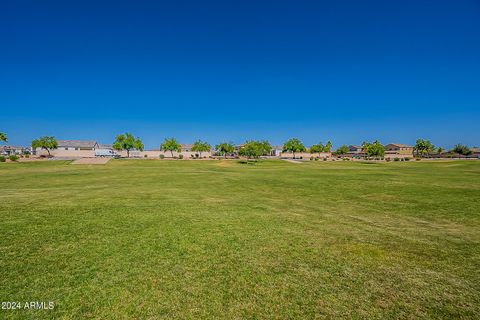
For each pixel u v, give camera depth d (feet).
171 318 15.19
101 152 374.43
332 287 18.76
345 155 490.90
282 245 26.73
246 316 15.47
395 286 18.99
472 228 33.63
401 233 31.19
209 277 19.90
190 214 39.11
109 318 15.10
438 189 68.39
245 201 51.39
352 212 42.78
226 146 379.55
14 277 19.45
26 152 373.61
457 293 18.17
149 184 76.95
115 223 33.60
